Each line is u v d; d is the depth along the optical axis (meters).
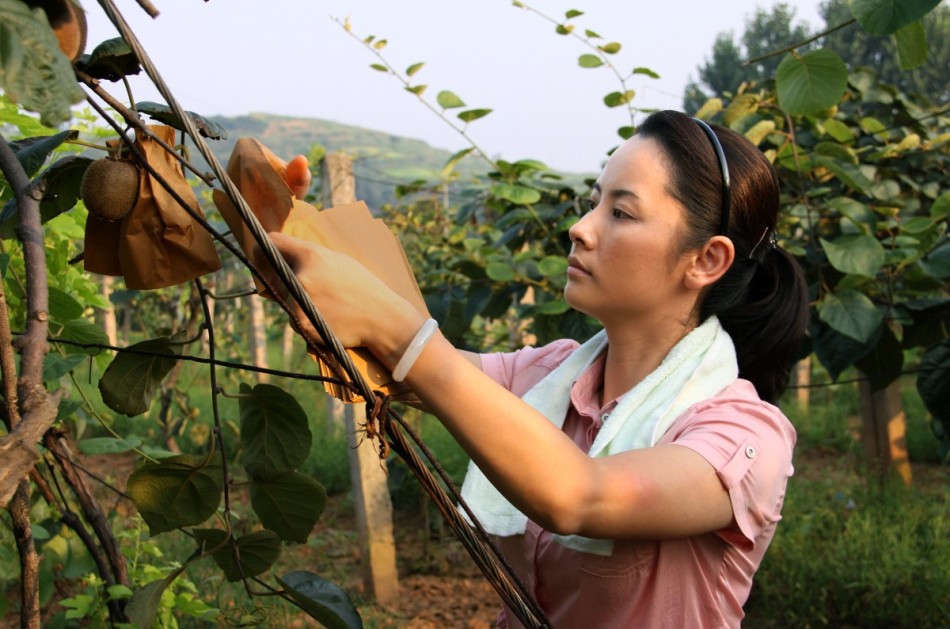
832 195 4.56
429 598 4.93
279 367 10.20
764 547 1.35
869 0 1.75
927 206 5.07
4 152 1.14
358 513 4.83
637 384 1.41
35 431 1.00
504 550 1.50
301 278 1.06
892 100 4.99
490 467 1.08
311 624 4.06
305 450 1.48
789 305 1.51
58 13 0.94
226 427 6.04
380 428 1.07
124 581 1.97
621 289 1.40
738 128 4.25
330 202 4.72
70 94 0.87
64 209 1.34
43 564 2.53
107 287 5.98
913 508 5.47
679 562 1.30
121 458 6.70
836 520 5.33
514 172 4.20
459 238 5.00
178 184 1.13
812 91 2.52
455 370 1.06
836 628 4.49
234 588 4.14
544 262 4.00
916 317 3.86
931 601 4.31
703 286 1.40
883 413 6.12
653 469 1.17
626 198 1.37
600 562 1.32
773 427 1.34
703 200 1.36
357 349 1.10
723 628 1.32
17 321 2.21
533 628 1.23
